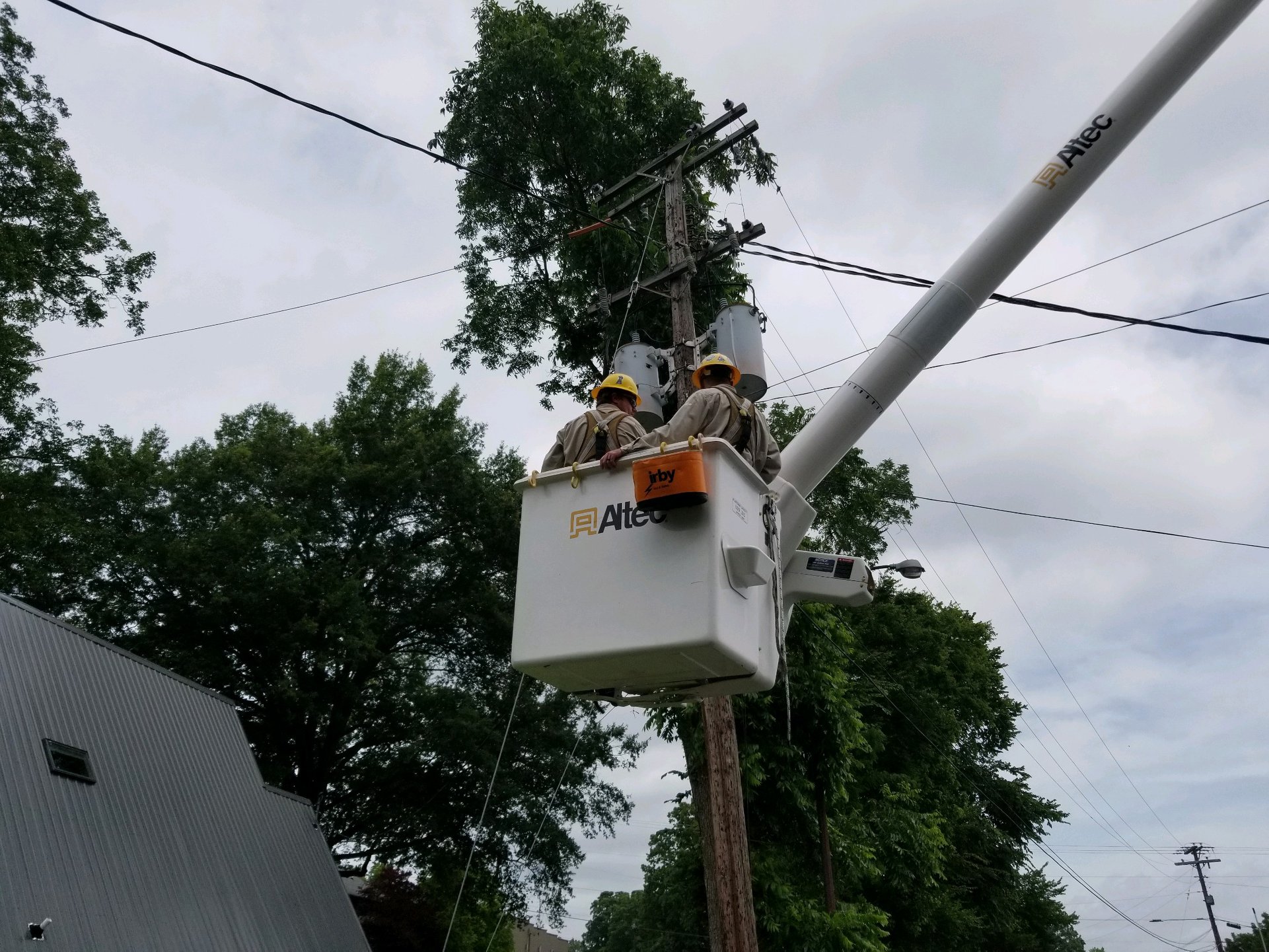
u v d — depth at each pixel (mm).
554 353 18719
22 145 21656
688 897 19328
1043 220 5125
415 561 28562
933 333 5195
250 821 15320
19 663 12727
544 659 3826
